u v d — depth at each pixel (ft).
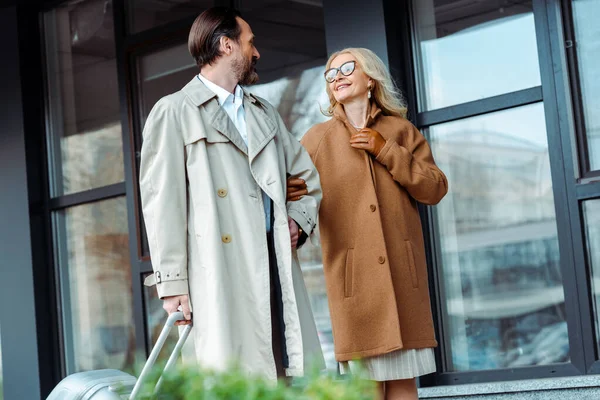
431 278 15.75
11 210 21.34
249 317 9.90
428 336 11.60
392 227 11.63
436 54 16.01
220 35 10.52
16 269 21.25
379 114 12.17
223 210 10.07
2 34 21.52
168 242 9.86
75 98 21.20
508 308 15.21
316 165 11.93
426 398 14.89
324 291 17.06
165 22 19.70
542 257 14.97
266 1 18.20
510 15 15.38
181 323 9.98
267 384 4.64
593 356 14.25
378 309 11.35
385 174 11.76
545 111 14.82
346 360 11.39
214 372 4.88
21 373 21.09
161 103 10.28
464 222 15.66
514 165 15.25
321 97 17.30
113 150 20.52
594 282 14.38
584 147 14.56
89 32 21.01
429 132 16.06
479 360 15.40
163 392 4.97
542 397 13.88
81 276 20.88
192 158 10.15
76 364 20.86
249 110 10.61
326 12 16.49
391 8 16.07
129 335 20.15
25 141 21.24
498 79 15.46
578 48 14.69
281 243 10.19
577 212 14.47
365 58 12.03
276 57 17.97
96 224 20.75
